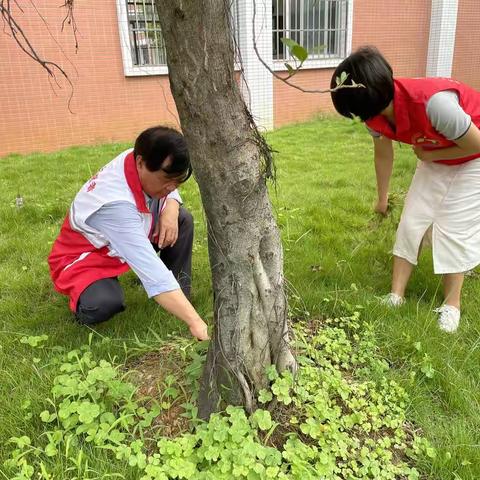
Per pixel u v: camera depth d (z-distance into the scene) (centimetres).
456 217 289
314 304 308
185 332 282
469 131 258
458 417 232
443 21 1243
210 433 197
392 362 268
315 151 789
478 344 278
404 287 321
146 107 961
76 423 212
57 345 275
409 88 260
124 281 346
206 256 383
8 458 204
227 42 174
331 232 431
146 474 194
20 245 414
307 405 217
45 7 827
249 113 188
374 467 200
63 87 875
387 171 328
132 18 924
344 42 1141
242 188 190
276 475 188
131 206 233
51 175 662
